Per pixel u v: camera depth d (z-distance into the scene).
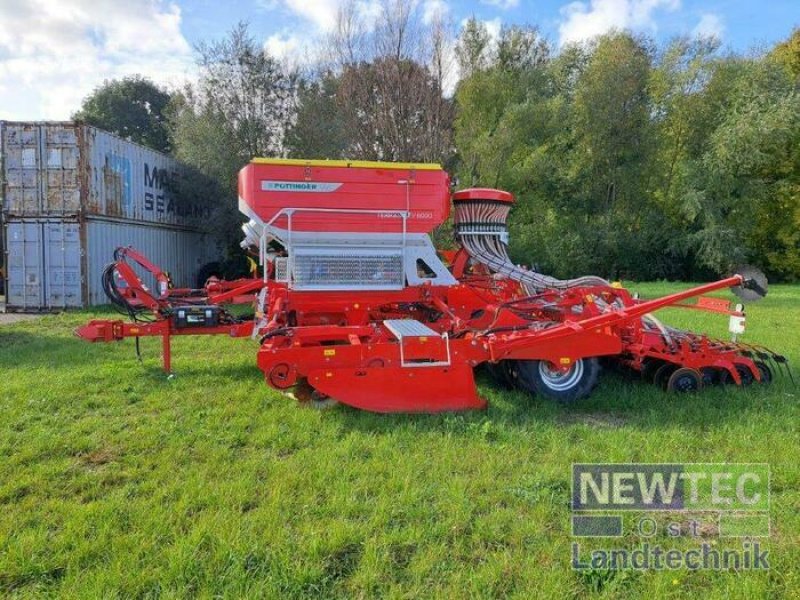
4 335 9.55
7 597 2.60
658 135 26.58
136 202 15.68
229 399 5.61
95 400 5.56
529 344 5.35
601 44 27.41
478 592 2.64
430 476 3.83
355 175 6.09
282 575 2.73
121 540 3.01
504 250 7.20
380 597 2.62
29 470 3.91
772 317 12.71
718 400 5.65
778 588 2.76
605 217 26.66
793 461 4.11
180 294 7.55
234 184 19.34
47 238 13.30
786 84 25.73
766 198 26.16
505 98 26.38
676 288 21.22
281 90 20.66
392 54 21.78
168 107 29.84
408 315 6.44
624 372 6.68
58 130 13.15
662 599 2.63
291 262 6.02
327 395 5.04
